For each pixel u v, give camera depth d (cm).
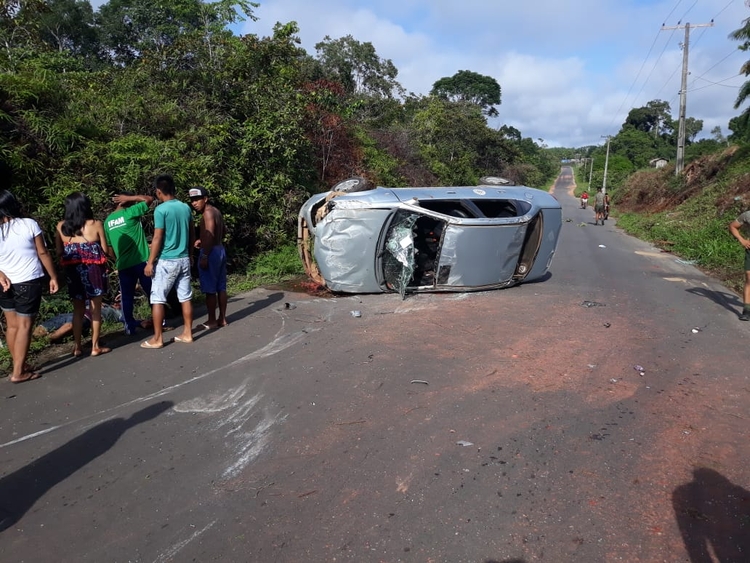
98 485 338
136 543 287
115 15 2773
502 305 748
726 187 1970
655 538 286
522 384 479
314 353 555
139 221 621
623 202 3419
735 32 2256
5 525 303
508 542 283
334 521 301
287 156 1120
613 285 905
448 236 773
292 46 1278
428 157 2667
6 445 386
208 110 1078
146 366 527
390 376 494
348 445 378
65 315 642
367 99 2698
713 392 468
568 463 355
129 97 971
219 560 273
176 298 682
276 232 1088
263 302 769
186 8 1255
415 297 786
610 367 522
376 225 757
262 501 319
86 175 748
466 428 401
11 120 701
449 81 6862
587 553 275
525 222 825
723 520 300
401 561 271
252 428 404
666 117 8650
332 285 789
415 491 326
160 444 383
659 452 369
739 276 1007
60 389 477
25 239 478
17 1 998
